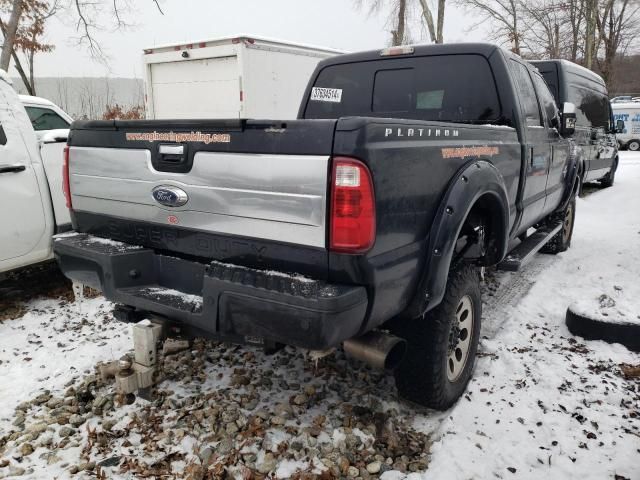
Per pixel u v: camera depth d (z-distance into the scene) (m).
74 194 3.27
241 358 3.76
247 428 2.96
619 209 9.44
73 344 4.04
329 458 2.71
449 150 2.84
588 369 3.64
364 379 3.51
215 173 2.53
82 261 3.04
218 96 8.84
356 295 2.27
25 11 14.23
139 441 2.86
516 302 4.91
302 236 2.32
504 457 2.74
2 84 4.59
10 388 3.42
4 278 5.05
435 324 2.94
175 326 3.03
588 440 2.88
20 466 2.68
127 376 2.99
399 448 2.83
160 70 9.49
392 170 2.38
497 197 3.31
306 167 2.26
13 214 4.54
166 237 2.86
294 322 2.24
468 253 3.28
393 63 4.22
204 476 2.58
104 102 23.77
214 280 2.46
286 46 9.02
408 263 2.58
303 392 3.33
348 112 4.48
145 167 2.81
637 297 4.45
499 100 3.84
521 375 3.55
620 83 40.84
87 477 2.60
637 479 2.58
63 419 3.05
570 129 5.09
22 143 4.64
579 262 6.19
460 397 3.30
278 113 9.12
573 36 23.34
